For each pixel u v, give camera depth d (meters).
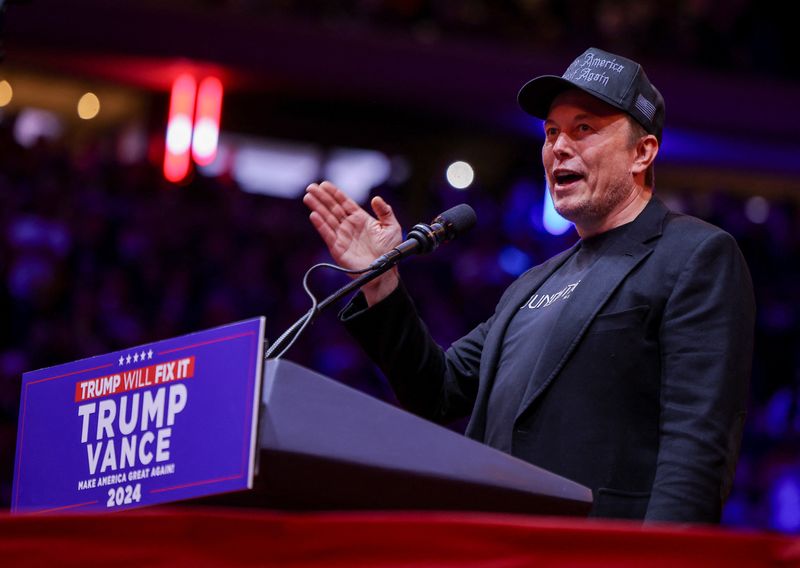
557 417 5.11
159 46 25.64
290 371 3.67
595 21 27.05
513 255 25.61
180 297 21.16
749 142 28.00
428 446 3.88
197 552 3.05
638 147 5.82
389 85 26.64
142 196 23.34
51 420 4.12
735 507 18.78
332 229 5.64
